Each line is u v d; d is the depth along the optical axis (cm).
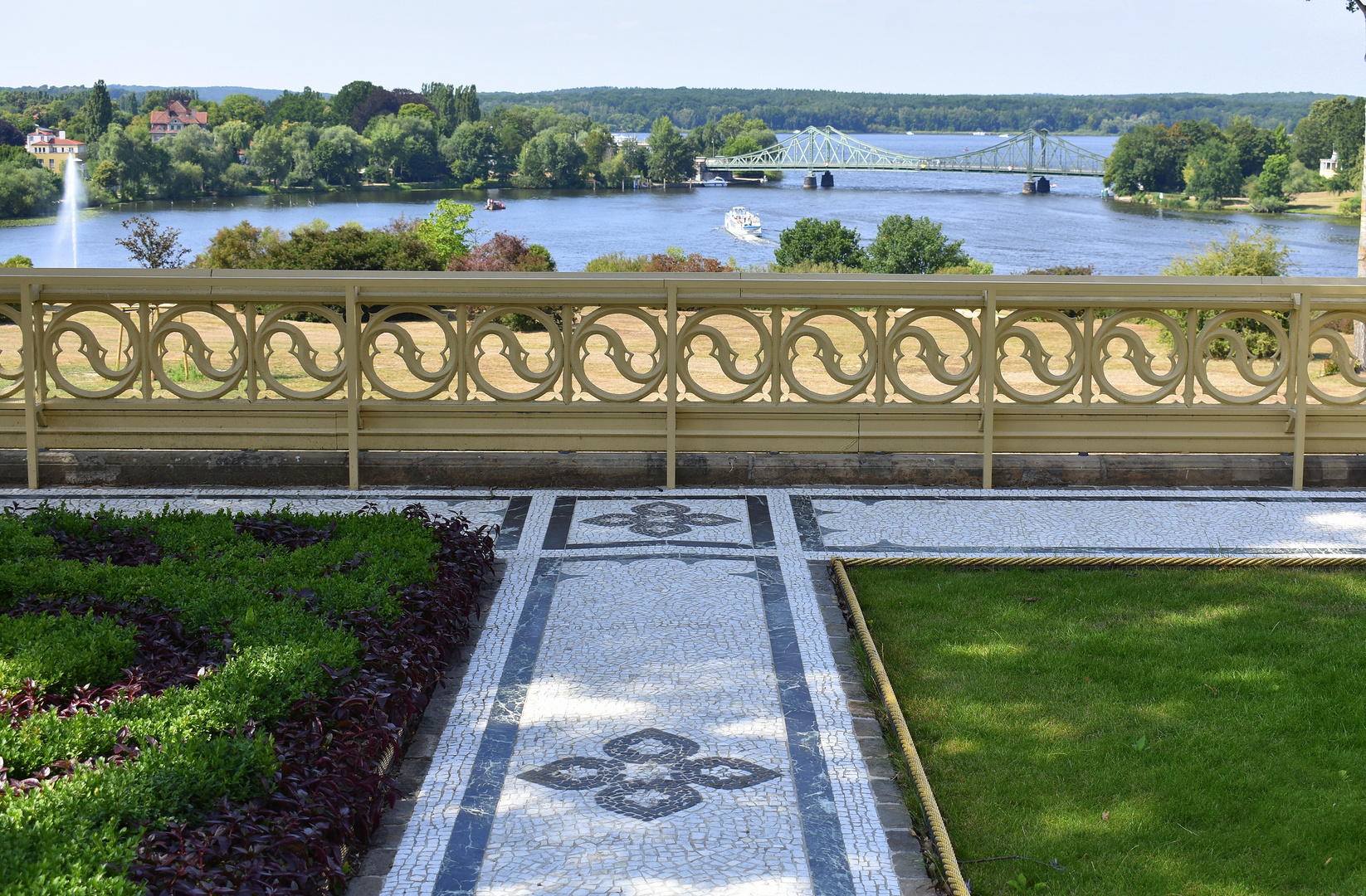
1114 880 300
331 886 287
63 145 15088
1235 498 648
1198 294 656
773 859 304
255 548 476
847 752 362
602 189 18625
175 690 327
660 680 412
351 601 407
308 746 313
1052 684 411
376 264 2273
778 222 11181
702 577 517
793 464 665
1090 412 668
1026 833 321
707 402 664
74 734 293
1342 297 650
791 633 454
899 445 667
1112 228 10512
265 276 645
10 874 224
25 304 643
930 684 412
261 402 661
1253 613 473
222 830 265
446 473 664
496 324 659
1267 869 304
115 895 225
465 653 435
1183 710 390
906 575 521
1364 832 319
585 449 664
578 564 534
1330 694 399
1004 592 500
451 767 351
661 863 301
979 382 666
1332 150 14238
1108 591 499
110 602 408
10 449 661
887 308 657
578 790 338
